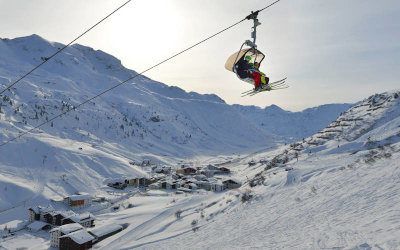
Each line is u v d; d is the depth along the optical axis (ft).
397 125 358.02
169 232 174.70
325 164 238.48
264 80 45.14
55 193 404.77
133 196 372.79
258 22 34.24
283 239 78.07
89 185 461.37
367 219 71.97
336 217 87.51
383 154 184.34
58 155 529.04
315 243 61.16
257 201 172.65
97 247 195.00
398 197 86.84
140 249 143.95
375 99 535.60
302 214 109.60
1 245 220.84
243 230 118.52
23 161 509.76
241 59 45.34
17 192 375.45
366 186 114.62
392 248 44.57
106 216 276.82
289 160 346.95
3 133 585.22
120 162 586.45
